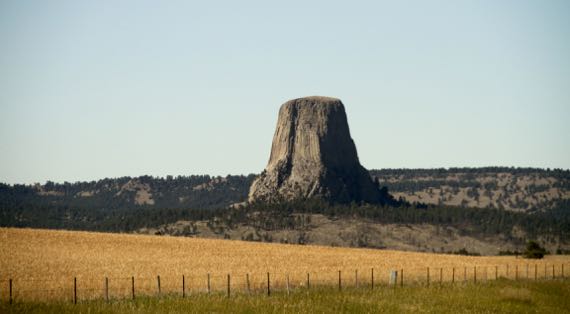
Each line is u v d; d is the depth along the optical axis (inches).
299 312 2962.6
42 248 7032.5
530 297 3737.7
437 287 4261.8
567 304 3774.6
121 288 4119.1
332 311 3046.3
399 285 4424.2
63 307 2842.0
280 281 4773.6
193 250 7824.8
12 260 5802.2
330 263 6747.1
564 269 7057.1
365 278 5152.6
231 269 5718.5
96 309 2817.4
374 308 3201.3
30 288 4040.4
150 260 6328.7
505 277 5438.0
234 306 3036.4
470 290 4079.7
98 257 6402.6
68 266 5472.4
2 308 2770.7
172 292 3848.4
